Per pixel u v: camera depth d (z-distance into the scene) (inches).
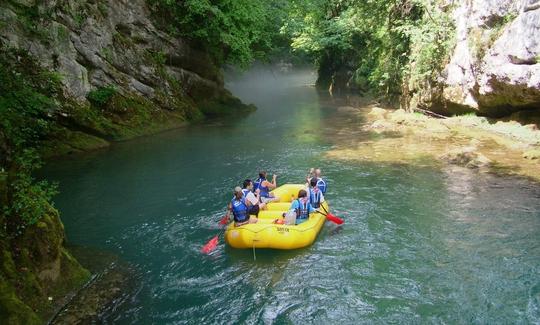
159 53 806.5
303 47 1251.8
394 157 549.6
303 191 352.2
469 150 514.9
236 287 286.5
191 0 791.7
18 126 392.8
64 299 257.6
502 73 553.9
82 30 673.0
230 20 832.3
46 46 620.1
